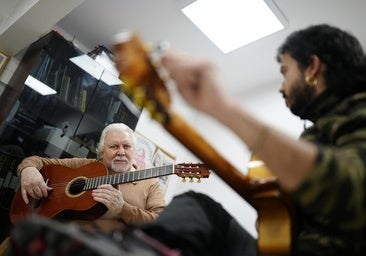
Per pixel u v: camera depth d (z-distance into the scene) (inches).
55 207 57.4
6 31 84.7
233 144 98.0
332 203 14.7
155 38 94.3
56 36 84.5
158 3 82.5
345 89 23.0
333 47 24.4
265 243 21.4
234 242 23.4
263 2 73.4
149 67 15.6
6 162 74.4
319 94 23.7
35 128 80.4
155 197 65.4
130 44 15.5
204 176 48.4
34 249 13.2
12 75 90.3
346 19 72.4
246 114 15.5
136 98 16.0
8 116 76.2
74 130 87.2
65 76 86.7
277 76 95.1
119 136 70.1
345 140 18.3
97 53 93.4
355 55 24.6
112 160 67.3
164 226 19.5
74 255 12.4
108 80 94.3
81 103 89.1
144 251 14.3
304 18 75.4
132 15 88.6
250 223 80.3
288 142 15.0
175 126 17.7
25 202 59.3
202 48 94.0
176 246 19.0
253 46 88.1
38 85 81.2
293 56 25.5
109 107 94.7
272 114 90.9
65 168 64.9
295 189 15.1
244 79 101.5
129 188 64.2
